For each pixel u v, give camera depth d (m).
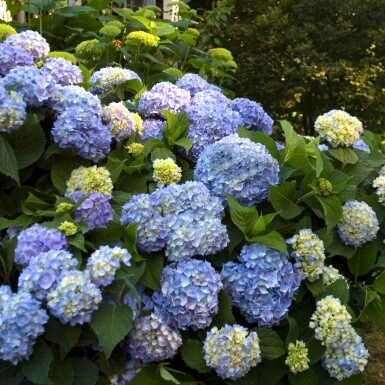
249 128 2.62
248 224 1.81
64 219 1.70
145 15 4.43
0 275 1.68
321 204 1.94
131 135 2.29
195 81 2.88
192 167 2.38
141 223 1.73
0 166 1.73
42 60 2.67
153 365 1.69
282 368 1.78
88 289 1.45
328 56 6.47
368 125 6.61
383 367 3.57
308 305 1.90
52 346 1.53
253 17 6.85
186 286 1.65
